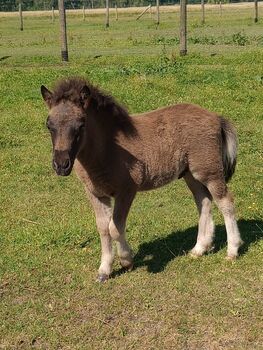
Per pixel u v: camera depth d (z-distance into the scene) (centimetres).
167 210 331
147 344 209
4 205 348
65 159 216
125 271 262
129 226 308
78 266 268
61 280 256
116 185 244
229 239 264
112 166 241
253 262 261
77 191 370
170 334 213
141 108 541
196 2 3869
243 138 450
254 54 870
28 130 499
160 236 297
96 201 253
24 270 265
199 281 248
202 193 271
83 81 235
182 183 373
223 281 247
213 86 630
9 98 616
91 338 214
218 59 852
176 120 257
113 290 246
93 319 225
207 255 271
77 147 224
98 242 290
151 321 222
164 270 260
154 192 359
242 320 219
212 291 239
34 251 283
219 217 314
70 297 242
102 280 252
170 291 241
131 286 247
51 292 247
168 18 2000
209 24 1603
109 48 1102
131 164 244
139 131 248
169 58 881
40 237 296
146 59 875
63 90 227
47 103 233
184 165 261
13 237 299
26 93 639
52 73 768
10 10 3331
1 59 970
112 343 210
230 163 270
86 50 1077
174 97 581
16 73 784
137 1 3644
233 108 534
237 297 233
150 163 249
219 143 262
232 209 264
